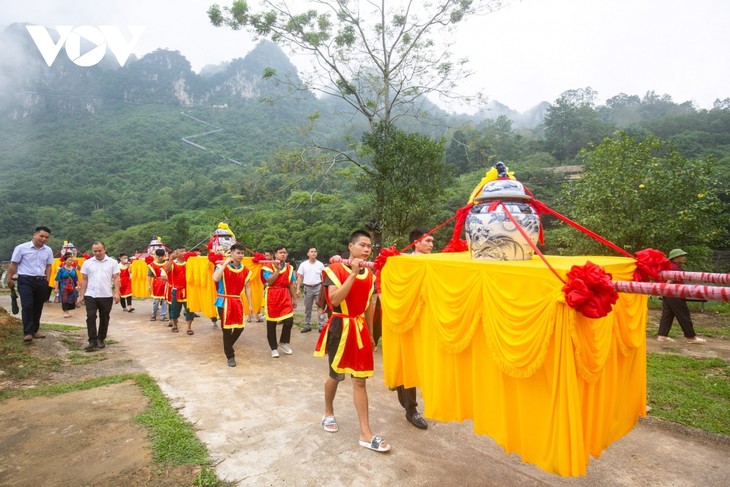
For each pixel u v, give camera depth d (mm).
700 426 3889
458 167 47219
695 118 57312
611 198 10758
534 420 2244
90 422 3797
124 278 11945
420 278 3145
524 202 2814
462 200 29156
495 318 2422
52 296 15391
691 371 5555
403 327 3334
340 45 11984
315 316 10562
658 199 10703
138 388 4746
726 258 17656
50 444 3387
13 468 3035
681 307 7293
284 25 11656
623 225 10742
